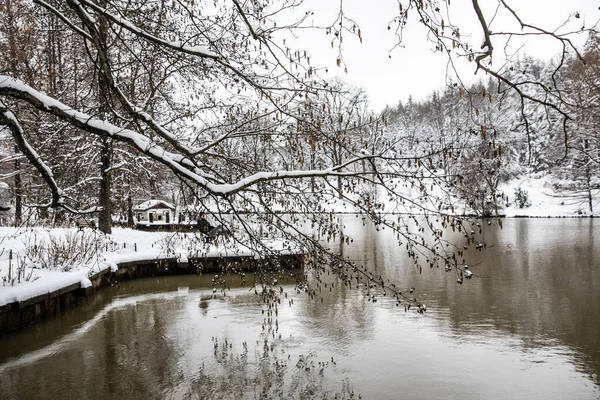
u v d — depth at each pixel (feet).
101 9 14.55
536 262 50.85
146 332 29.58
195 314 33.76
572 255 55.06
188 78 21.33
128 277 47.67
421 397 19.69
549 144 116.78
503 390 20.15
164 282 46.44
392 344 25.94
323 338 27.32
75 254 41.52
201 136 20.99
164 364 24.13
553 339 26.05
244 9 16.74
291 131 16.83
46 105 14.96
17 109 28.81
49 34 32.58
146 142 15.29
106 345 27.22
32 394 20.92
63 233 51.06
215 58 15.01
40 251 39.88
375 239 77.87
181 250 51.08
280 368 23.21
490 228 90.79
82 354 25.81
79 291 36.60
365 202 16.61
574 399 19.26
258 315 32.83
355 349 25.38
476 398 19.51
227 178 19.62
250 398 20.16
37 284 32.14
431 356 24.02
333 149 16.79
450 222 14.97
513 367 22.45
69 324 31.71
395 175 15.14
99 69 16.34
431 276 44.52
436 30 12.23
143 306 36.68
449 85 12.73
